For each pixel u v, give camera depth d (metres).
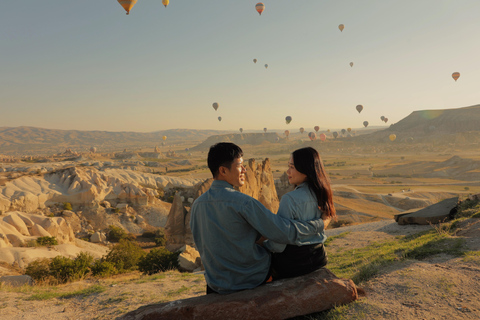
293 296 2.87
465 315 3.05
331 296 3.12
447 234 9.31
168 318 2.80
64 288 10.26
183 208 47.06
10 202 80.12
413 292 3.72
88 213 88.81
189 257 26.36
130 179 129.25
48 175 100.12
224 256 2.74
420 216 15.23
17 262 35.25
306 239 2.83
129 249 28.27
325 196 2.82
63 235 59.88
